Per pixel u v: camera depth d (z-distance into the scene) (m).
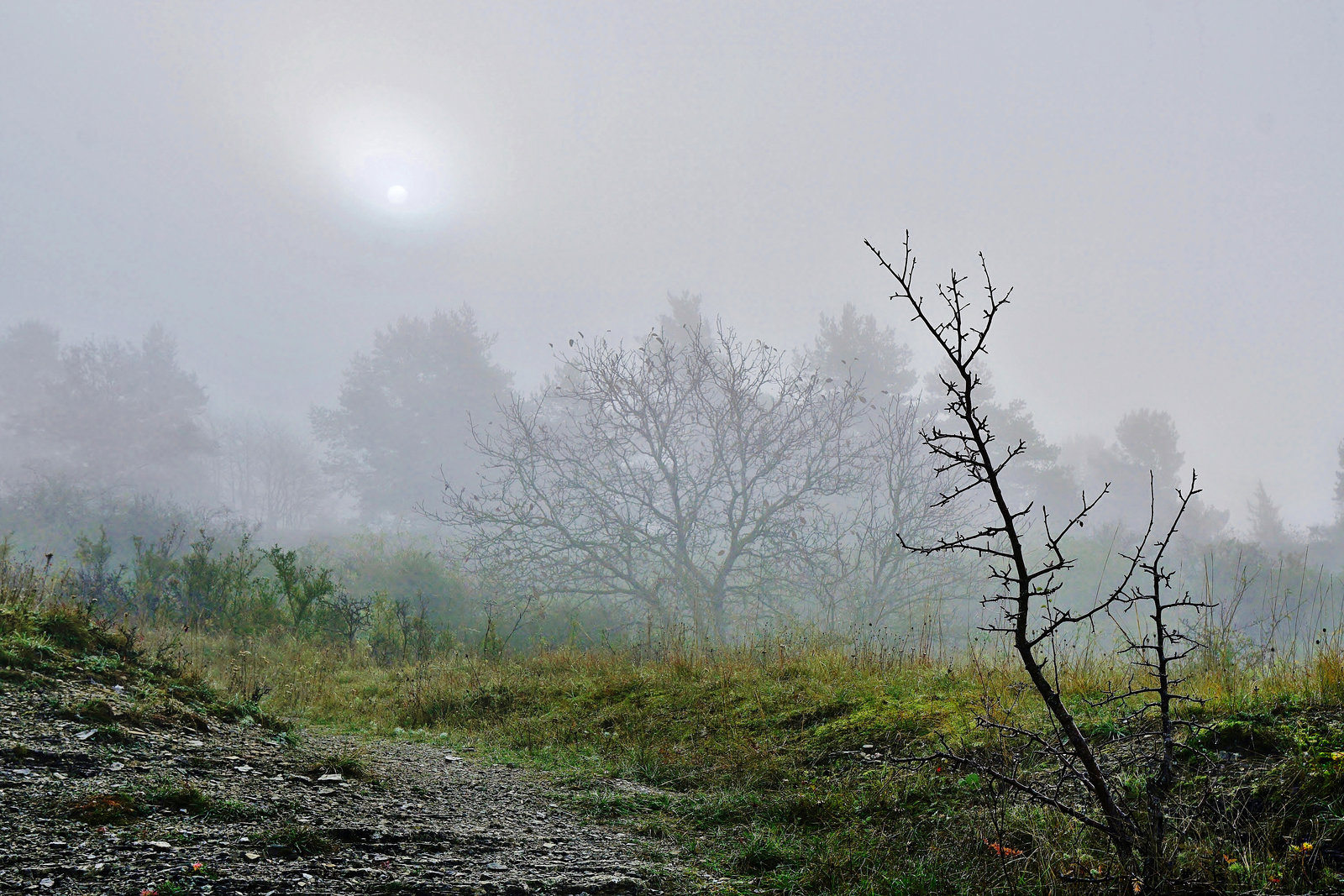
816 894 4.00
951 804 4.75
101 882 3.03
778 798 5.38
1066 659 7.23
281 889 3.27
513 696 9.30
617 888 3.86
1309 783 3.93
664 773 6.29
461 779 5.89
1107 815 3.50
